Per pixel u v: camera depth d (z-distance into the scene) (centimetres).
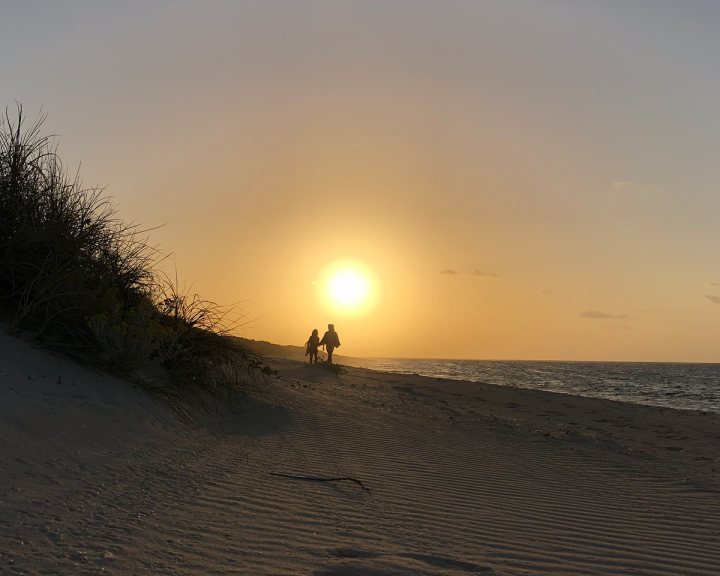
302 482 595
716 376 7831
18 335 707
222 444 743
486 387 2480
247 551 379
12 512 358
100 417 611
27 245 743
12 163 786
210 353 1030
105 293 833
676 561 433
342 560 382
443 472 723
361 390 1841
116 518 397
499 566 397
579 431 1213
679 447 1035
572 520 540
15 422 494
